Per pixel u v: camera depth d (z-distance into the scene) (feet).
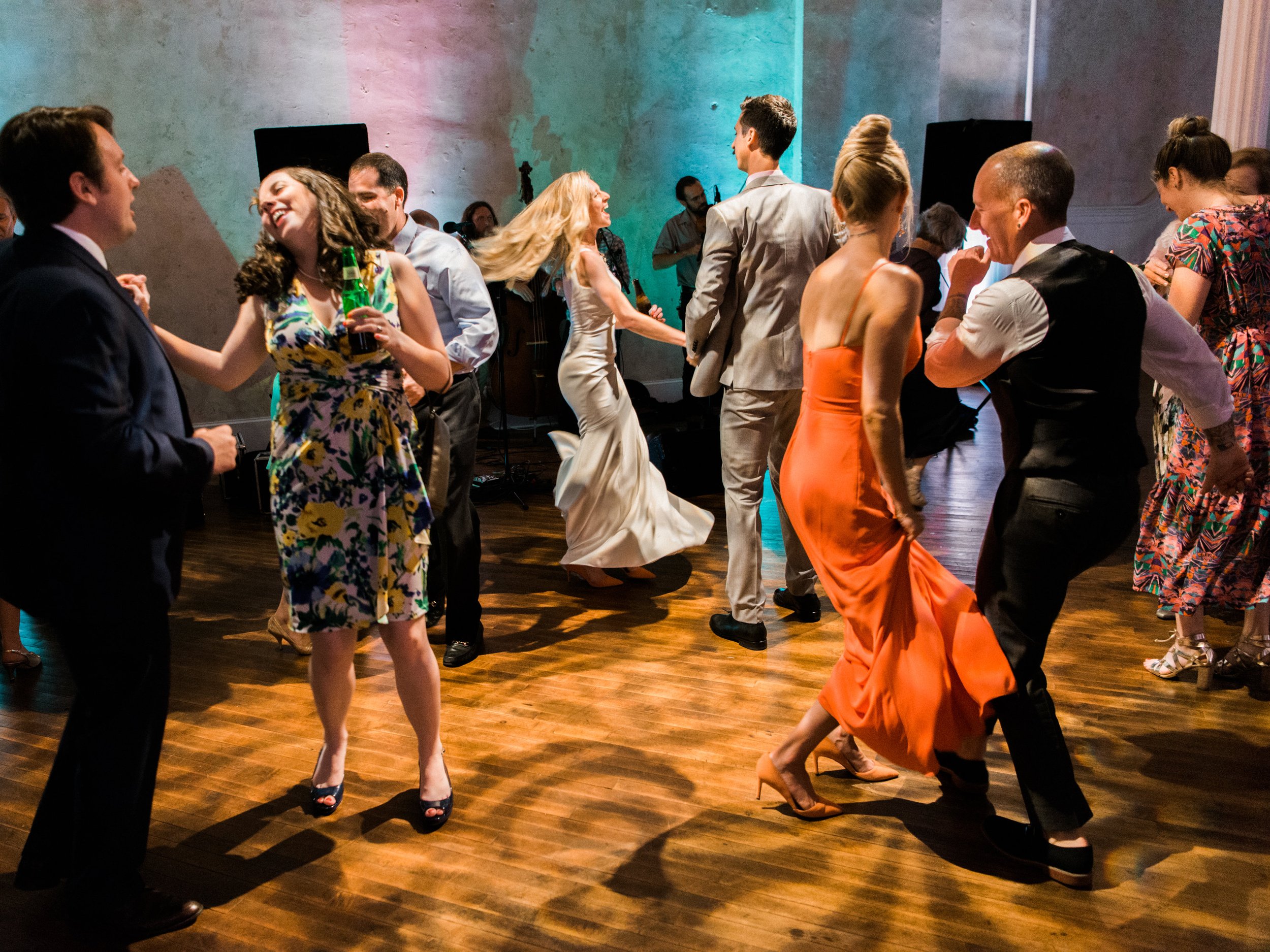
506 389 23.03
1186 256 9.26
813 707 7.43
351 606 7.18
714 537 15.64
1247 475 7.41
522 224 11.98
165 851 7.41
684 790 8.14
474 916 6.59
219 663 11.13
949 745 6.85
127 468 5.64
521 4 24.23
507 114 24.57
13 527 5.90
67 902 6.59
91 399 5.56
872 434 6.51
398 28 22.88
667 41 26.32
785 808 7.84
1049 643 11.05
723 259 10.49
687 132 27.14
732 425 10.97
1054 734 6.70
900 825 7.58
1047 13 29.84
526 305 22.61
